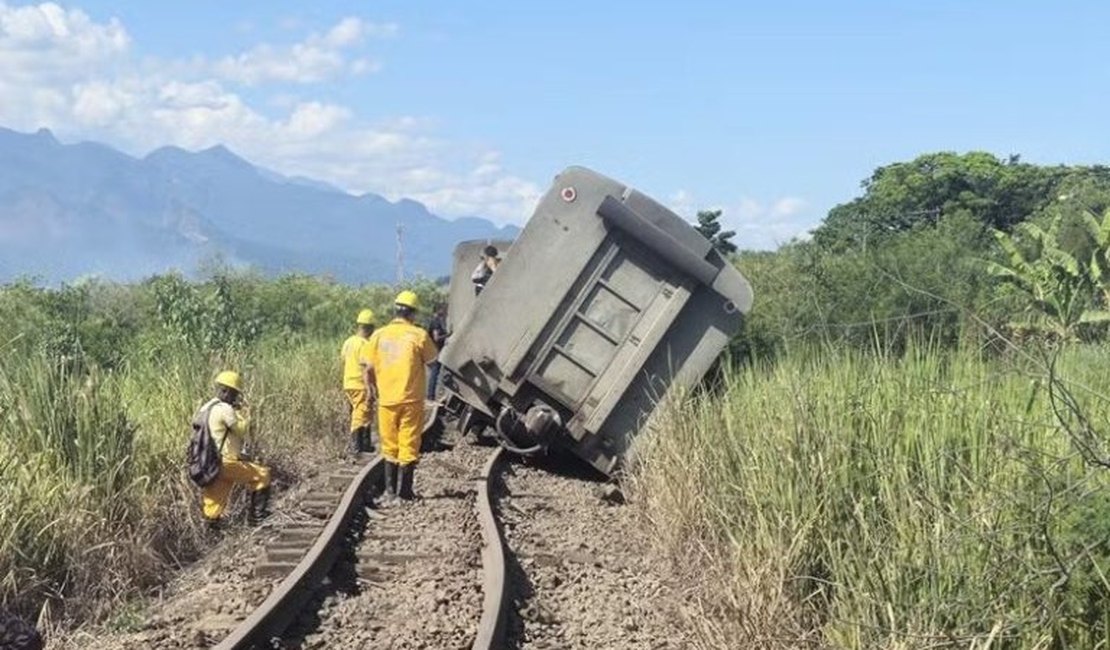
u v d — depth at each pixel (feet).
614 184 45.83
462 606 25.88
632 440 44.86
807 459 24.06
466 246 68.28
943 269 45.62
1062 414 18.69
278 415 50.11
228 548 32.78
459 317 67.56
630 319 45.50
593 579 28.86
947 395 21.89
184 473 35.19
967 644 17.37
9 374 33.14
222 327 69.77
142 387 43.73
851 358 26.66
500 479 45.44
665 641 23.54
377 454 51.34
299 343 90.22
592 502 41.86
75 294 93.56
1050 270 30.50
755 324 48.24
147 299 94.63
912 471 21.17
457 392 48.32
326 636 23.82
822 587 21.80
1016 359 21.34
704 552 26.37
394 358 39.52
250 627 22.36
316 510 37.09
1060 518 17.43
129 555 28.89
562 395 45.65
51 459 30.37
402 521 36.01
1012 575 17.70
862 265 46.52
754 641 21.02
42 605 25.68
